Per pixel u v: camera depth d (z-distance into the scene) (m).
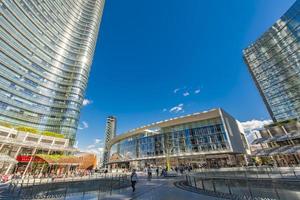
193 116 56.78
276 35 79.38
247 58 94.38
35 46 64.56
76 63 80.69
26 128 48.09
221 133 49.50
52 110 65.94
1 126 40.03
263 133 60.16
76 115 71.50
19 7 58.31
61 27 79.50
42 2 69.81
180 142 56.62
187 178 18.02
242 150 55.47
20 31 58.31
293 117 66.44
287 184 11.45
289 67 71.38
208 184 13.25
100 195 11.50
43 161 41.31
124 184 17.42
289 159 47.91
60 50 76.38
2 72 51.62
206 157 49.59
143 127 70.31
